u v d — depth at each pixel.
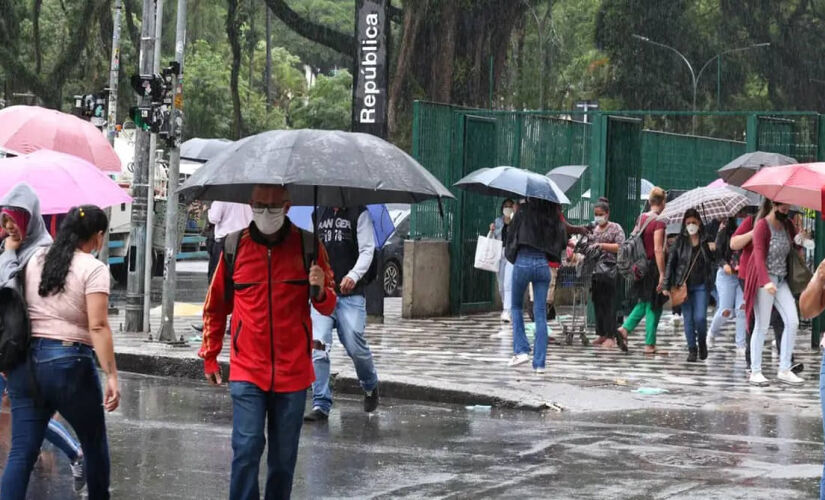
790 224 15.67
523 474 9.95
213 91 79.94
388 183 7.36
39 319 7.65
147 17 18.20
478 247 22.94
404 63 45.22
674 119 70.25
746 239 15.82
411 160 7.70
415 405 13.81
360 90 23.12
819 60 69.50
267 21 94.06
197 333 19.88
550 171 24.92
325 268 7.77
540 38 63.28
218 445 11.04
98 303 7.65
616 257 19.67
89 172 10.29
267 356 7.53
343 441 11.37
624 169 22.97
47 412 7.75
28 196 7.91
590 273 19.75
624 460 10.60
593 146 22.41
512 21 49.06
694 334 18.23
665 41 69.12
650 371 16.88
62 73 48.81
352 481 9.62
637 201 23.47
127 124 29.77
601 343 20.00
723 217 19.06
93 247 7.85
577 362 17.64
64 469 10.05
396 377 14.54
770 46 69.44
